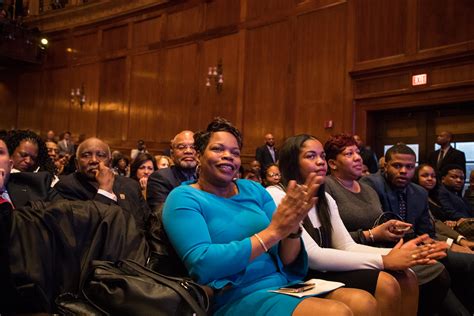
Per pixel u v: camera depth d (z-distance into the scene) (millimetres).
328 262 2062
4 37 12508
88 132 12023
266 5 8625
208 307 1584
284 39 8281
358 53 7207
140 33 11078
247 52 8852
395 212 2871
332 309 1577
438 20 6324
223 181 1891
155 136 10523
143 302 1500
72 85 12539
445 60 6191
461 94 6043
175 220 1757
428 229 2992
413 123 6828
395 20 6785
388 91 6809
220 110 9242
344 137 2729
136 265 1693
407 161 2883
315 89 7742
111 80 11633
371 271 2006
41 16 13195
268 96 8438
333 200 2412
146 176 4398
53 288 1688
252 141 8609
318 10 7797
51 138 11156
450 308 2559
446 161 6098
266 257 1896
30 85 13617
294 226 1714
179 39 10180
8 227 1656
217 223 1809
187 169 3486
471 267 2756
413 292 2088
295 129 7969
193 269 1670
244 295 1780
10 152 2982
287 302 1666
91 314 1552
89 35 12242
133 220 1979
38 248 1673
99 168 2574
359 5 7246
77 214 1853
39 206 1846
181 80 10078
